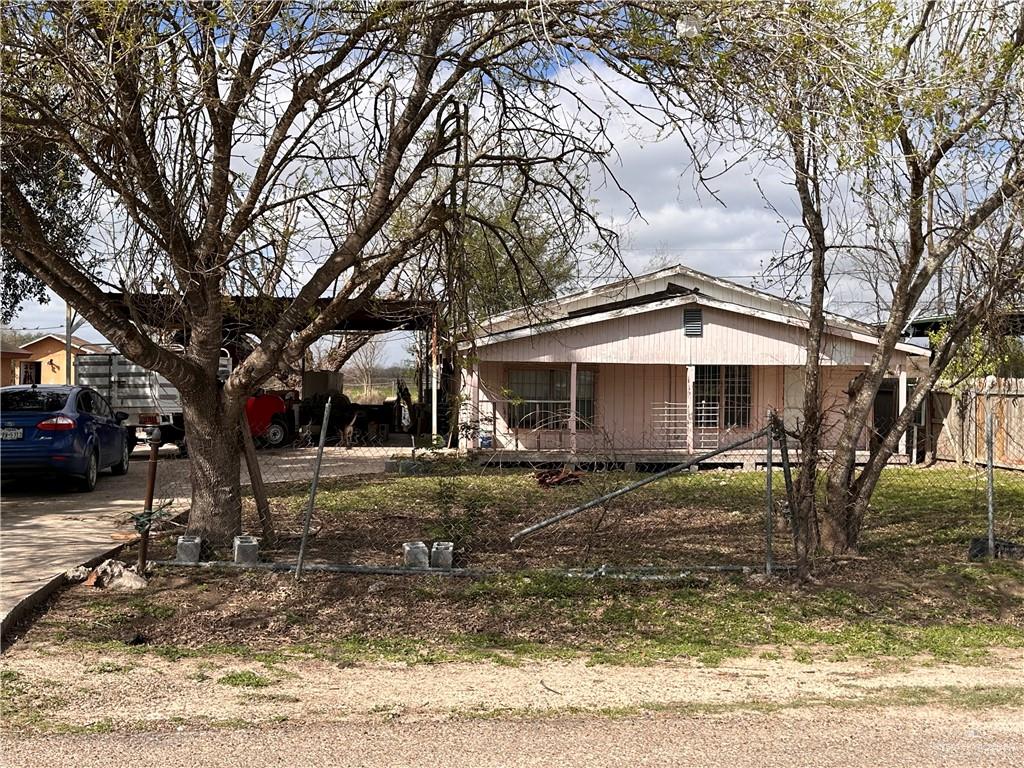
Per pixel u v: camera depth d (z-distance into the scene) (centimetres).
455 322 1055
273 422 2389
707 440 2230
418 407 2581
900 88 721
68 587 841
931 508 1420
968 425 2116
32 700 569
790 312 2072
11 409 1413
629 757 491
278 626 758
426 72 878
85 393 1565
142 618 769
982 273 988
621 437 2219
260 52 821
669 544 1085
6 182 774
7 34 745
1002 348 1162
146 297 961
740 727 543
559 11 775
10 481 1600
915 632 791
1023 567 988
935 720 561
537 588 863
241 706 569
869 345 2088
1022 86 857
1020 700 604
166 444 2505
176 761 475
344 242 916
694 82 772
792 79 724
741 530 1190
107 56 759
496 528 1164
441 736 520
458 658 691
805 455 1028
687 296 2053
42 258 810
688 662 697
